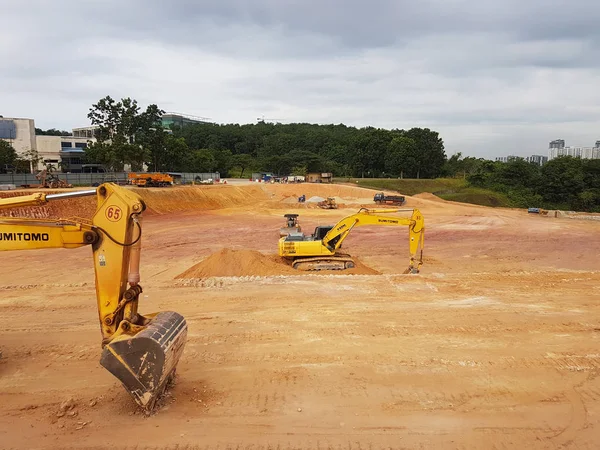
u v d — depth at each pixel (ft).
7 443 17.31
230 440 17.42
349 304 33.42
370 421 18.66
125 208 18.75
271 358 24.43
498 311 31.73
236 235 96.32
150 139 231.09
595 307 32.71
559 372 23.03
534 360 24.27
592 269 67.05
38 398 20.59
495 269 66.44
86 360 24.45
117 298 19.24
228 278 41.29
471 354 24.91
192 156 286.46
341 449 16.93
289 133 467.11
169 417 18.89
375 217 56.39
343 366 23.48
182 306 33.37
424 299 34.55
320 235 62.03
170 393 20.72
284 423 18.49
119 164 198.49
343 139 403.34
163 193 144.36
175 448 16.98
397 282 39.81
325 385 21.54
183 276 51.55
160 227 107.14
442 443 17.35
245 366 23.52
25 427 18.35
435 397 20.51
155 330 18.47
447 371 22.95
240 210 149.79
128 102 220.43
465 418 18.97
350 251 80.43
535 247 84.79
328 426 18.30
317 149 400.26
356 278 41.29
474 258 74.84
